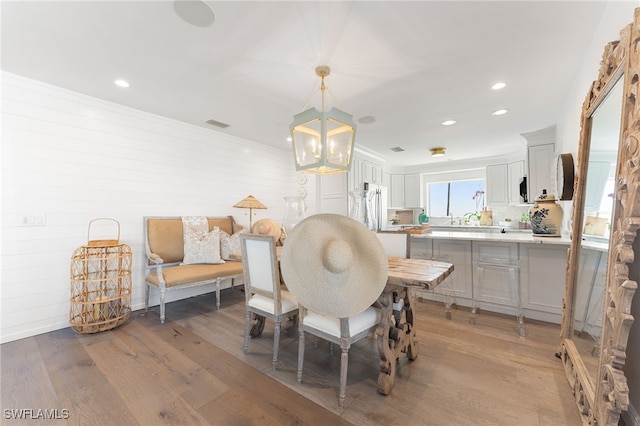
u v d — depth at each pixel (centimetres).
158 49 208
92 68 236
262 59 220
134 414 154
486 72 242
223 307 341
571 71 242
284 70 237
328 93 282
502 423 147
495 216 599
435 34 191
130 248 301
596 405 129
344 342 162
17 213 251
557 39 197
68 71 242
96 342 242
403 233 251
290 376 191
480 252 322
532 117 352
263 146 489
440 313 308
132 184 327
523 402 162
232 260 374
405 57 218
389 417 152
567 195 264
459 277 337
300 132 214
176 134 368
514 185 548
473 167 615
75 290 279
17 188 251
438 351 223
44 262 264
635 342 136
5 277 244
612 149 150
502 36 194
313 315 182
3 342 239
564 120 309
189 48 206
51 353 221
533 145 414
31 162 258
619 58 133
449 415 153
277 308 199
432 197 699
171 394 171
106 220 306
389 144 488
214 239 358
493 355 216
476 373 192
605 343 125
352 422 148
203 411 157
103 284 296
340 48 206
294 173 544
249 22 178
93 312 269
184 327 277
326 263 149
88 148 293
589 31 189
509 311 305
